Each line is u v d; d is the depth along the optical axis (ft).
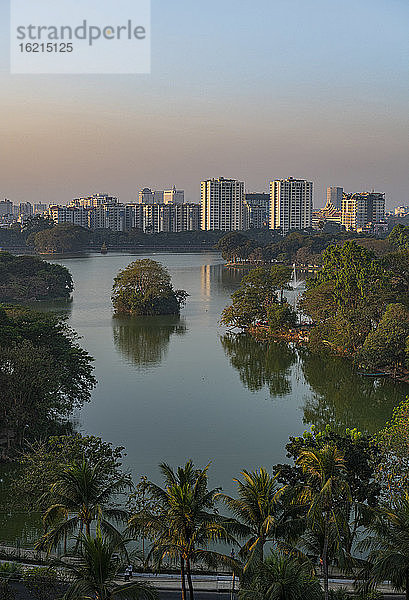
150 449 261.85
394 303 432.66
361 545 128.06
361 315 428.56
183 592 127.34
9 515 204.03
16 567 156.04
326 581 128.26
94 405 320.29
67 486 135.54
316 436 199.31
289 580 113.80
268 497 128.88
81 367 301.02
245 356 431.84
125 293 605.73
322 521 132.05
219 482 229.66
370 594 135.74
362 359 382.22
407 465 188.24
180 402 327.26
